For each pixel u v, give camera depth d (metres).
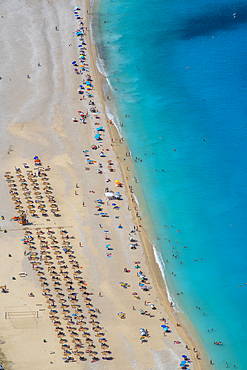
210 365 87.38
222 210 117.69
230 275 103.75
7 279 96.50
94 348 86.31
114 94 152.25
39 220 109.56
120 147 133.38
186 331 92.62
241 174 126.75
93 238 106.94
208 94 153.62
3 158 124.56
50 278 97.25
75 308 92.38
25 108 141.12
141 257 104.88
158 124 142.25
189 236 111.56
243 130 140.00
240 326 94.44
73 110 142.62
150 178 125.31
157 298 97.19
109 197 117.25
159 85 157.25
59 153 127.75
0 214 110.25
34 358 83.75
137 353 86.44
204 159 131.38
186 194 121.69
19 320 89.50
